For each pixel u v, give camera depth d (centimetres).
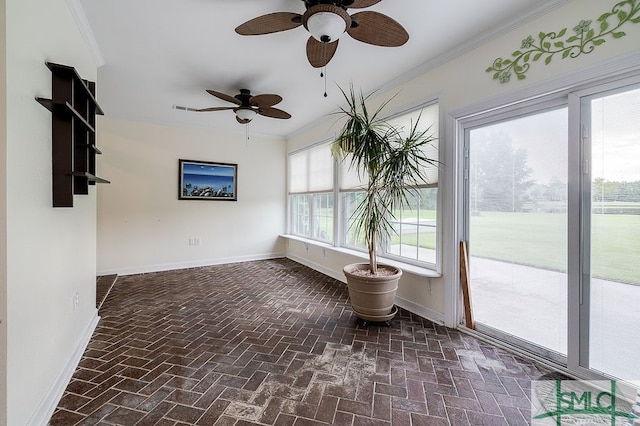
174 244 501
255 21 181
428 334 256
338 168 439
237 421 154
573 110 191
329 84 338
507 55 222
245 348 231
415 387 183
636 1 161
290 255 589
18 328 132
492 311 247
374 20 184
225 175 542
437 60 275
